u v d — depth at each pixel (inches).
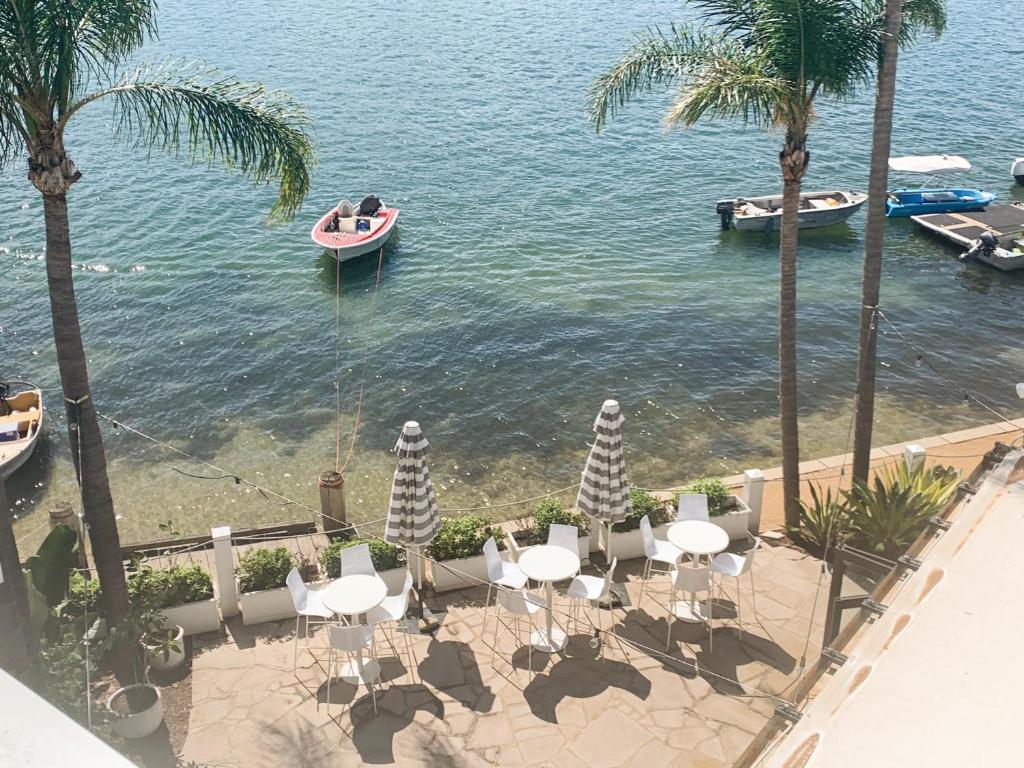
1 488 422.3
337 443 994.7
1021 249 1523.1
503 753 486.0
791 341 685.3
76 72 462.0
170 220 1640.0
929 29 784.3
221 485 916.0
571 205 1755.7
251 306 1320.1
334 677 540.4
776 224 1620.3
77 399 494.3
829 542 665.6
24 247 1517.0
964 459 850.1
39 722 112.6
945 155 2011.6
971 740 234.4
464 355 1187.9
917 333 1264.8
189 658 559.8
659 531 671.8
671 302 1352.1
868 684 255.3
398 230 1627.7
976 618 282.2
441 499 904.3
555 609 609.6
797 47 633.0
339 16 3659.0
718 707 518.9
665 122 679.7
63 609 550.6
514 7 3853.3
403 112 2348.7
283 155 547.8
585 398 1088.8
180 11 3777.1
